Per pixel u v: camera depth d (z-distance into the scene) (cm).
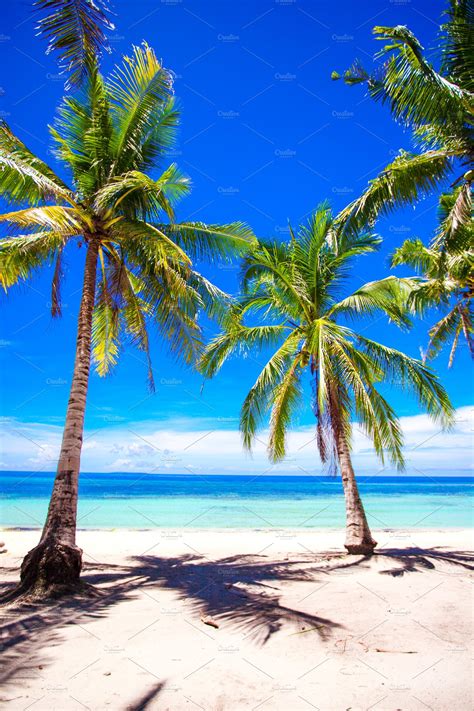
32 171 783
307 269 1312
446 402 1173
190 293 1020
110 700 386
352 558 1116
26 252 938
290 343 1309
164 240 880
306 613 660
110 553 1270
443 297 1242
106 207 952
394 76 752
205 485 5803
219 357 1330
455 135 804
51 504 796
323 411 998
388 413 1232
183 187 1043
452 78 790
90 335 925
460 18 755
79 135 981
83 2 605
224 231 1057
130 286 1120
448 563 1057
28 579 742
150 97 980
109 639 542
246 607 691
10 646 511
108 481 6538
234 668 459
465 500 4488
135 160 1028
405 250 1391
